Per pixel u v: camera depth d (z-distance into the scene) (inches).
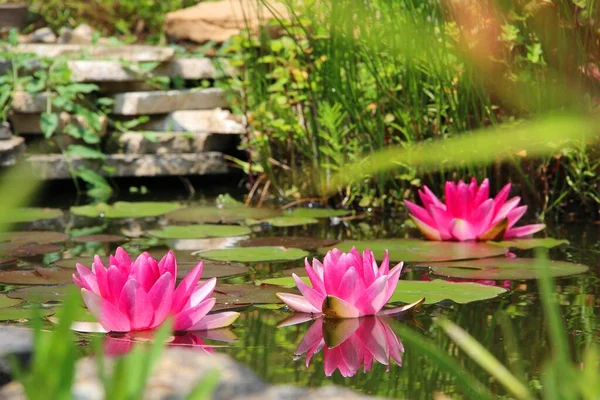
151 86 293.0
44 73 279.9
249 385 76.1
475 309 127.0
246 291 137.7
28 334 87.0
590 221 209.6
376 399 76.7
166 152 281.7
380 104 231.5
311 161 251.3
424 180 233.8
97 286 119.2
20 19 393.4
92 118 275.9
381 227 206.7
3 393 71.4
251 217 220.5
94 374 72.4
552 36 166.9
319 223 213.9
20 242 185.3
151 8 411.5
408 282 141.8
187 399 42.6
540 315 122.3
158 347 43.1
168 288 112.6
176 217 220.1
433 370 96.4
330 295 122.0
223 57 297.3
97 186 280.1
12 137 271.9
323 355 103.2
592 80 79.8
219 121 281.4
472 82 188.7
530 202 219.5
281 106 250.1
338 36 208.1
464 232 179.3
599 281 144.5
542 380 91.3
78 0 419.2
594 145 197.2
